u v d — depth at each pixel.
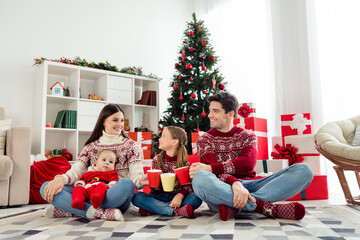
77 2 4.09
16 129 2.36
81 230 1.21
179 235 1.09
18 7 3.63
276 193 1.36
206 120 3.45
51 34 3.82
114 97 3.78
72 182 1.58
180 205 1.49
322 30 3.32
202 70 3.60
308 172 1.34
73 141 3.48
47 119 3.64
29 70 3.60
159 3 4.90
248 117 2.88
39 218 1.55
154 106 4.11
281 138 2.82
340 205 1.95
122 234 1.13
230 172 1.42
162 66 4.80
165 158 1.66
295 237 1.04
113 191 1.42
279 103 3.58
